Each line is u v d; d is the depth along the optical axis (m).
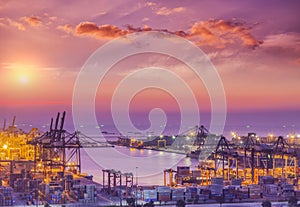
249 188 177.88
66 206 156.25
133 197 171.50
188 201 167.88
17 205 157.88
